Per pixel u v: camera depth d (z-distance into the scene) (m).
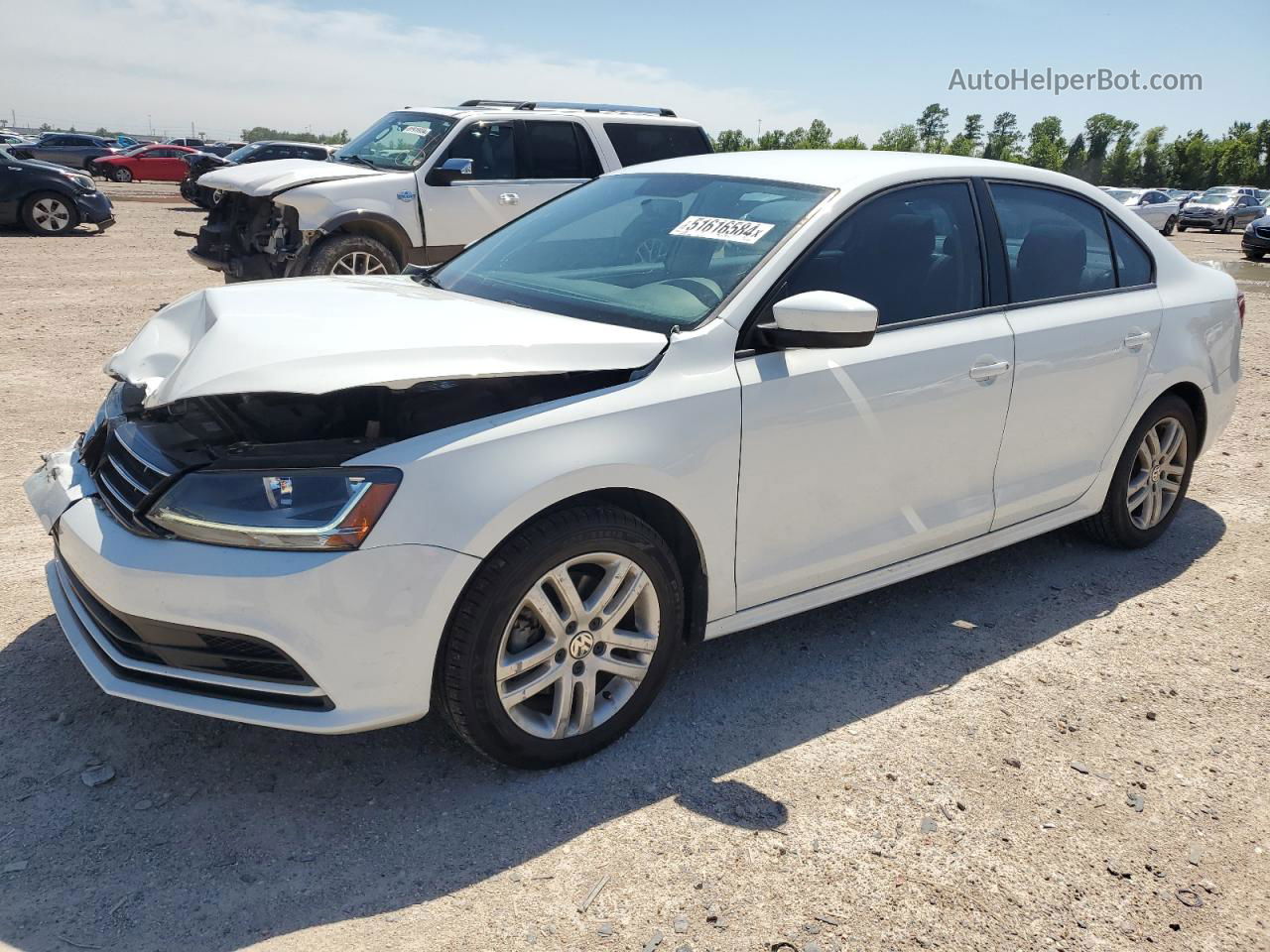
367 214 8.80
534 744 2.76
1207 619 3.98
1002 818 2.73
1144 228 4.46
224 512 2.44
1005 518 3.88
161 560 2.45
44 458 3.22
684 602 3.04
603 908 2.34
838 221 3.31
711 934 2.27
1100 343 3.99
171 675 2.57
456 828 2.60
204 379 2.42
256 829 2.57
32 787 2.69
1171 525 4.95
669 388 2.87
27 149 36.00
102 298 10.31
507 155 9.51
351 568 2.40
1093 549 4.67
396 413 2.66
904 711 3.25
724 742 3.04
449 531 2.47
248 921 2.26
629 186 3.97
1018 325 3.72
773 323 3.09
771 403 3.03
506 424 2.62
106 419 3.02
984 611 4.01
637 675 2.94
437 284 3.79
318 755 2.89
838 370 3.18
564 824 2.63
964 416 3.54
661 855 2.53
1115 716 3.27
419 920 2.29
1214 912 2.43
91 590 2.62
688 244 3.40
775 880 2.46
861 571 3.46
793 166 3.69
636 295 3.26
